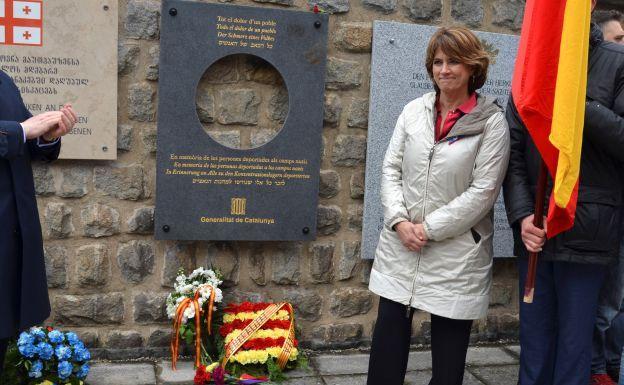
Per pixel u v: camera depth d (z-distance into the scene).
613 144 2.39
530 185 2.60
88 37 3.26
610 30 3.46
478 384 3.30
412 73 3.65
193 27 3.35
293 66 3.49
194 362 3.46
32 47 3.21
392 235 2.52
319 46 3.51
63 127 2.08
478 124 2.38
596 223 2.47
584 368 2.57
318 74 3.53
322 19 3.49
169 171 3.40
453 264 2.40
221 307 3.57
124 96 3.38
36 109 3.26
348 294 3.77
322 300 3.75
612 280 2.98
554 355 2.75
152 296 3.52
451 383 2.43
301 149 3.55
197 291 3.32
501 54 3.81
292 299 3.70
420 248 2.41
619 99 2.43
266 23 3.43
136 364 3.42
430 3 3.70
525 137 2.61
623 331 3.26
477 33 3.76
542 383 2.72
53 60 3.24
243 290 3.65
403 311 2.49
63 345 2.96
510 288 4.01
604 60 2.48
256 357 3.22
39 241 2.12
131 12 3.34
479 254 2.42
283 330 3.39
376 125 3.64
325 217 3.70
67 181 3.37
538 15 2.32
